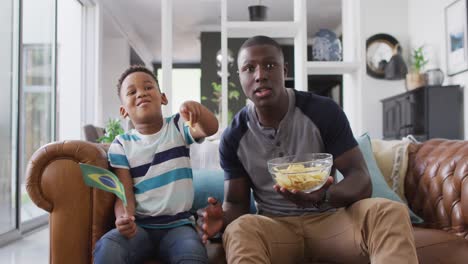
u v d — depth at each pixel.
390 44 4.86
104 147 1.36
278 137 1.33
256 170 1.36
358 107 2.71
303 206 1.20
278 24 2.63
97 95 4.86
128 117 1.41
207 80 6.66
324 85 6.24
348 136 1.32
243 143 1.37
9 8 2.96
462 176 1.42
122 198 1.10
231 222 1.21
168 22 2.56
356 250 1.11
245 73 1.31
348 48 2.87
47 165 1.22
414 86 4.30
